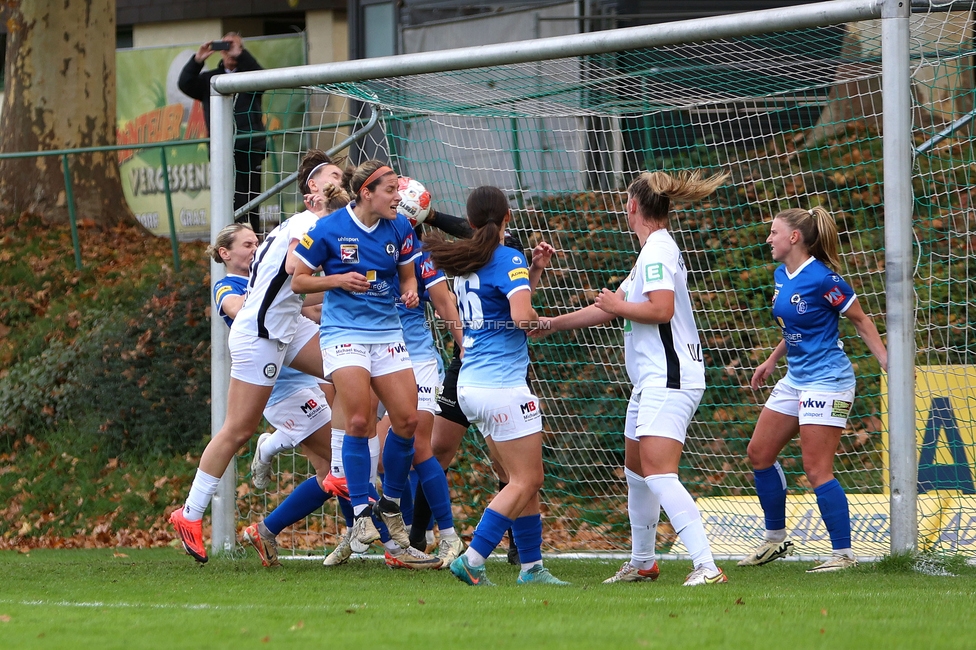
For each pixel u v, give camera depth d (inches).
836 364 840.9
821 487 841.5
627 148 1443.2
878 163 1450.5
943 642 494.0
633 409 780.0
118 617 608.7
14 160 2078.0
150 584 802.8
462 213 1473.9
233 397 880.3
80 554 1180.5
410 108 1213.1
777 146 1514.5
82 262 1907.0
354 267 791.1
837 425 838.5
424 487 884.0
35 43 2079.2
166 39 2684.5
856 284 1385.3
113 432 1476.4
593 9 1747.0
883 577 786.8
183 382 1502.2
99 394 1519.4
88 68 2098.9
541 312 1395.2
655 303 716.7
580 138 1434.5
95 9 2108.8
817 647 481.1
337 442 900.0
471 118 1396.4
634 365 758.5
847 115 1491.1
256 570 903.1
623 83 1094.4
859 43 975.6
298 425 952.3
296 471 1342.3
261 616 605.6
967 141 1072.8
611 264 1395.2
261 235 1273.4
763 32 900.0
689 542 745.6
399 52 1958.7
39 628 565.9
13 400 1558.8
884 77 840.3
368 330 804.0
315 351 930.7
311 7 2512.3
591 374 1363.2
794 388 857.5
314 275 806.5
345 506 919.0
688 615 587.5
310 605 657.6
